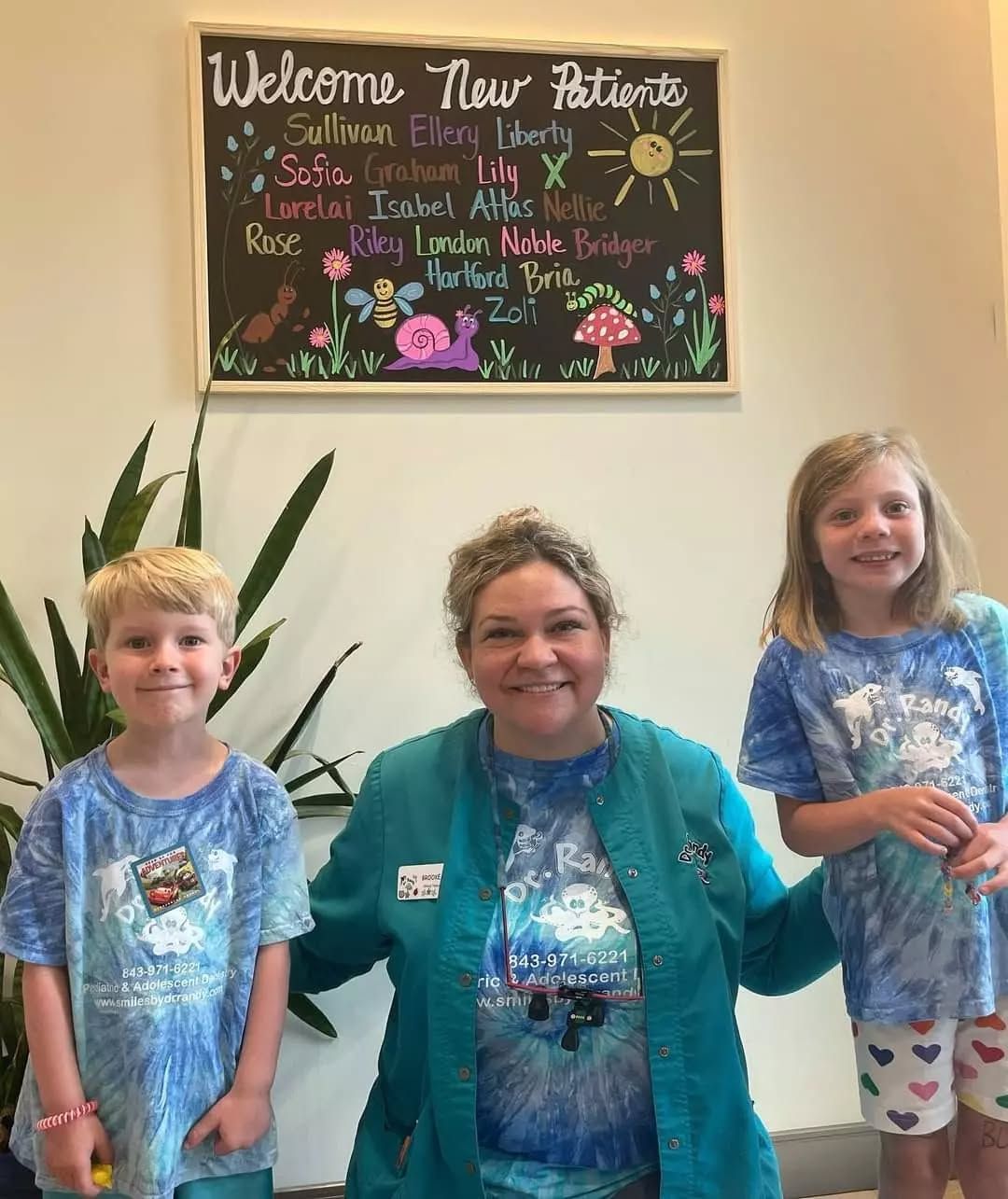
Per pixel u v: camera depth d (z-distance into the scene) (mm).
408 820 1256
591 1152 1146
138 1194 1093
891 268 1921
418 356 1767
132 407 1715
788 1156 1848
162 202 1721
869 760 1232
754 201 1892
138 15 1711
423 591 1785
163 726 1139
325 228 1742
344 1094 1750
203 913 1158
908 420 1926
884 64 1919
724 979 1172
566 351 1811
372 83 1756
